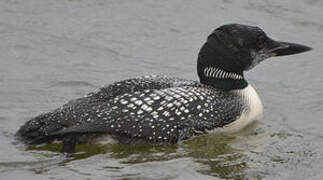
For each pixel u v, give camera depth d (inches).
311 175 528.7
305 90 688.4
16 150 548.4
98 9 822.5
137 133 545.3
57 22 786.8
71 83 677.9
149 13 821.9
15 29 764.6
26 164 530.0
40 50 733.3
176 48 756.0
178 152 558.9
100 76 694.5
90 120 539.5
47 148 554.9
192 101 568.4
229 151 566.3
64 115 543.8
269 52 620.7
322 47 765.3
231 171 533.0
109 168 530.9
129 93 560.4
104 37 765.9
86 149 557.0
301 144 583.2
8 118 604.1
